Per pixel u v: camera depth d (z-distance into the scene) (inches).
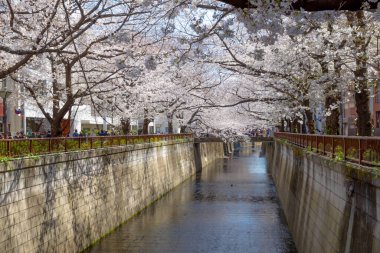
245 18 253.6
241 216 894.4
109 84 781.3
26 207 472.7
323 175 463.8
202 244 676.7
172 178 1347.2
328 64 607.2
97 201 700.7
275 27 253.1
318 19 277.7
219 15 334.0
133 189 916.0
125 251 634.2
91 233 665.0
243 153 3316.9
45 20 533.3
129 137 947.3
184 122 1787.6
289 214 810.2
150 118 1195.9
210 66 839.7
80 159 635.5
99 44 617.9
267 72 640.4
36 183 499.5
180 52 570.3
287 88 773.9
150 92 938.7
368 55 508.4
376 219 271.3
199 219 863.7
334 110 672.4
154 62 323.6
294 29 283.4
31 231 481.4
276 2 230.4
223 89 1194.6
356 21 494.6
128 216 863.7
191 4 302.7
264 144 3051.2
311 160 563.8
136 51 553.3
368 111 548.7
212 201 1082.7
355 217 321.4
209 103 1089.4
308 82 706.2
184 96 1152.8
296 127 1411.2
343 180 362.6
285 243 682.8
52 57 665.0
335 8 232.8
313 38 544.7
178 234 740.7
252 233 749.9
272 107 1211.9
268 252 635.5
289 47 586.6
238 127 1891.0
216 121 1889.8
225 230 769.6
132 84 820.0
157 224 818.2
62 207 567.5
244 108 1418.6
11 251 436.5
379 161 308.8
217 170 1921.8
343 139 419.8
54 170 550.0
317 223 478.0
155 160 1146.7
